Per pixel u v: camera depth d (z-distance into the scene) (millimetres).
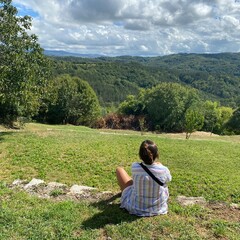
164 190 2705
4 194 3336
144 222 2547
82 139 7086
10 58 7230
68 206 2904
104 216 2703
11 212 2725
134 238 2324
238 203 3555
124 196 2850
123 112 34500
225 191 3887
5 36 7344
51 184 3902
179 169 4934
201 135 21469
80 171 4652
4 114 15914
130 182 2959
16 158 5223
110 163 5090
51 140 6715
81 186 3910
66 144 6297
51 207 2879
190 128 13594
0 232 2367
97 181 4254
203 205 3225
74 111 27578
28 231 2395
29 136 7207
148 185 2635
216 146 7543
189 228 2473
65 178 4363
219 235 2395
